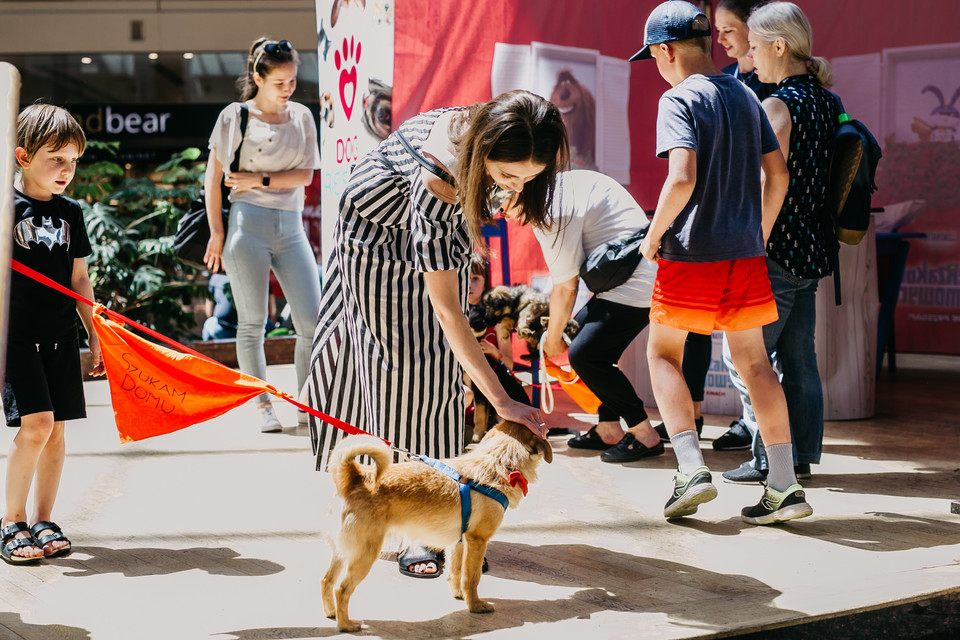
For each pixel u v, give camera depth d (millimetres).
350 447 2451
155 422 2648
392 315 2816
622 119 6641
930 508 3613
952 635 2750
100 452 4691
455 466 2605
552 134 2318
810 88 3979
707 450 4695
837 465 4332
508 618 2535
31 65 11055
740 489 3934
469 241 2676
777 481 3367
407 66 5363
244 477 4168
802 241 3848
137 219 9336
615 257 4254
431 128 2633
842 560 3008
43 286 3086
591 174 4613
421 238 2559
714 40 8016
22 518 3105
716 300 3305
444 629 2459
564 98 6242
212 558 3059
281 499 3793
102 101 11172
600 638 2377
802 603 2609
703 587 2766
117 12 10922
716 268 3283
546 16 6078
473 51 5676
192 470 4301
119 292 8883
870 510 3592
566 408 5902
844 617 2570
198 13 10969
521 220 2527
